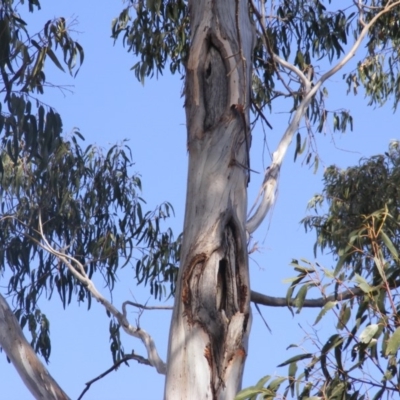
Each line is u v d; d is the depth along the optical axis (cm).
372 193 1748
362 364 880
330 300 973
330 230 1692
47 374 1139
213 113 1149
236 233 1086
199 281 1045
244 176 1125
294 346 901
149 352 1269
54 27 1307
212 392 1005
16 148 1279
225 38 1178
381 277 911
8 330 1143
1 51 1225
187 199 1117
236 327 1028
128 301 1345
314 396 889
